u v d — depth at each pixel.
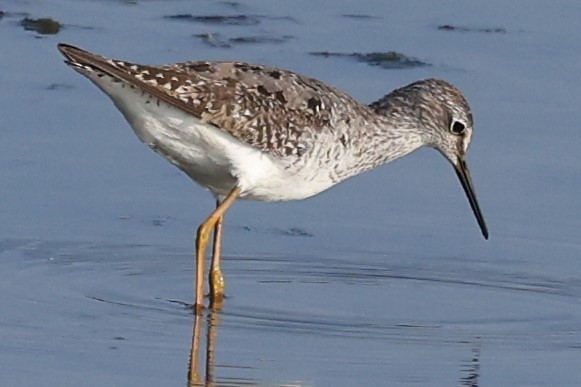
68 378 11.98
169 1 21.45
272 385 12.01
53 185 16.27
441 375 12.34
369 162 14.79
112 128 17.45
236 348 12.81
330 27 20.80
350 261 15.29
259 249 15.48
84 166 16.69
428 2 21.98
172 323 13.39
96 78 12.98
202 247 13.79
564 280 14.96
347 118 14.38
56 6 20.84
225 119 13.45
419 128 15.05
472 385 12.16
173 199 16.30
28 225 15.45
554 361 12.75
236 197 13.85
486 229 15.38
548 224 16.11
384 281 14.84
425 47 20.19
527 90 18.92
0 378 11.91
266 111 13.70
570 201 16.53
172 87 13.21
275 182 14.07
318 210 16.39
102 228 15.55
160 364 12.37
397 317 13.83
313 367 12.42
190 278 14.66
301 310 13.89
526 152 17.42
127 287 14.27
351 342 13.07
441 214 16.34
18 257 14.74
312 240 15.73
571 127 17.94
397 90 15.16
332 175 14.44
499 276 15.05
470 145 17.52
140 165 16.86
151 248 15.27
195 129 13.38
